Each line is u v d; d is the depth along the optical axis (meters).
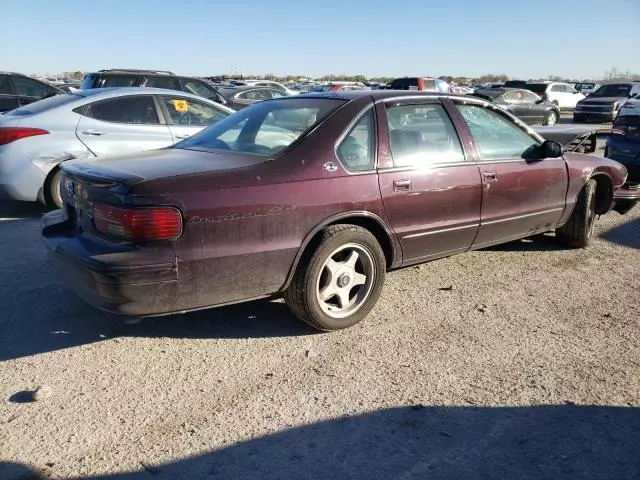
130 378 3.33
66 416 2.96
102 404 3.07
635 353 3.73
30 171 6.58
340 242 3.76
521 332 4.01
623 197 6.19
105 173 3.37
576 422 2.98
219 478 2.54
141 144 7.24
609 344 3.85
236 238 3.38
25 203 7.64
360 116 4.02
